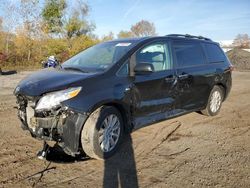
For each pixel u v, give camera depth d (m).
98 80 4.13
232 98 9.56
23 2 29.84
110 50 4.96
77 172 3.79
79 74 4.23
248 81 15.40
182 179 3.65
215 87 6.64
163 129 5.61
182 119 6.38
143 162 4.13
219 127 5.89
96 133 3.96
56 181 3.55
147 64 4.42
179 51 5.65
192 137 5.22
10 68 24.89
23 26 30.16
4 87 11.45
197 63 6.06
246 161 4.22
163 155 4.39
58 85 3.85
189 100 5.79
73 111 3.78
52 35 33.69
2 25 29.36
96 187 3.43
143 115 4.77
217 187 3.46
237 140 5.14
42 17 31.61
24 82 4.23
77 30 35.88
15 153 4.36
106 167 3.95
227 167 4.01
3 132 5.32
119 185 3.48
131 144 4.79
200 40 6.46
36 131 3.91
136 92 4.55
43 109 3.76
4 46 29.12
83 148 3.98
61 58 32.25
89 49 5.45
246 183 3.57
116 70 4.41
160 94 5.02
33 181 3.53
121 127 4.40
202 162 4.16
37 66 27.39
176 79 5.32
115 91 4.22
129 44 4.92
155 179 3.64
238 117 6.80
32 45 30.09
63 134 3.79
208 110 6.54
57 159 4.15
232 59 32.00
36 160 4.13
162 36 5.45
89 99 3.90
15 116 6.53
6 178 3.59
